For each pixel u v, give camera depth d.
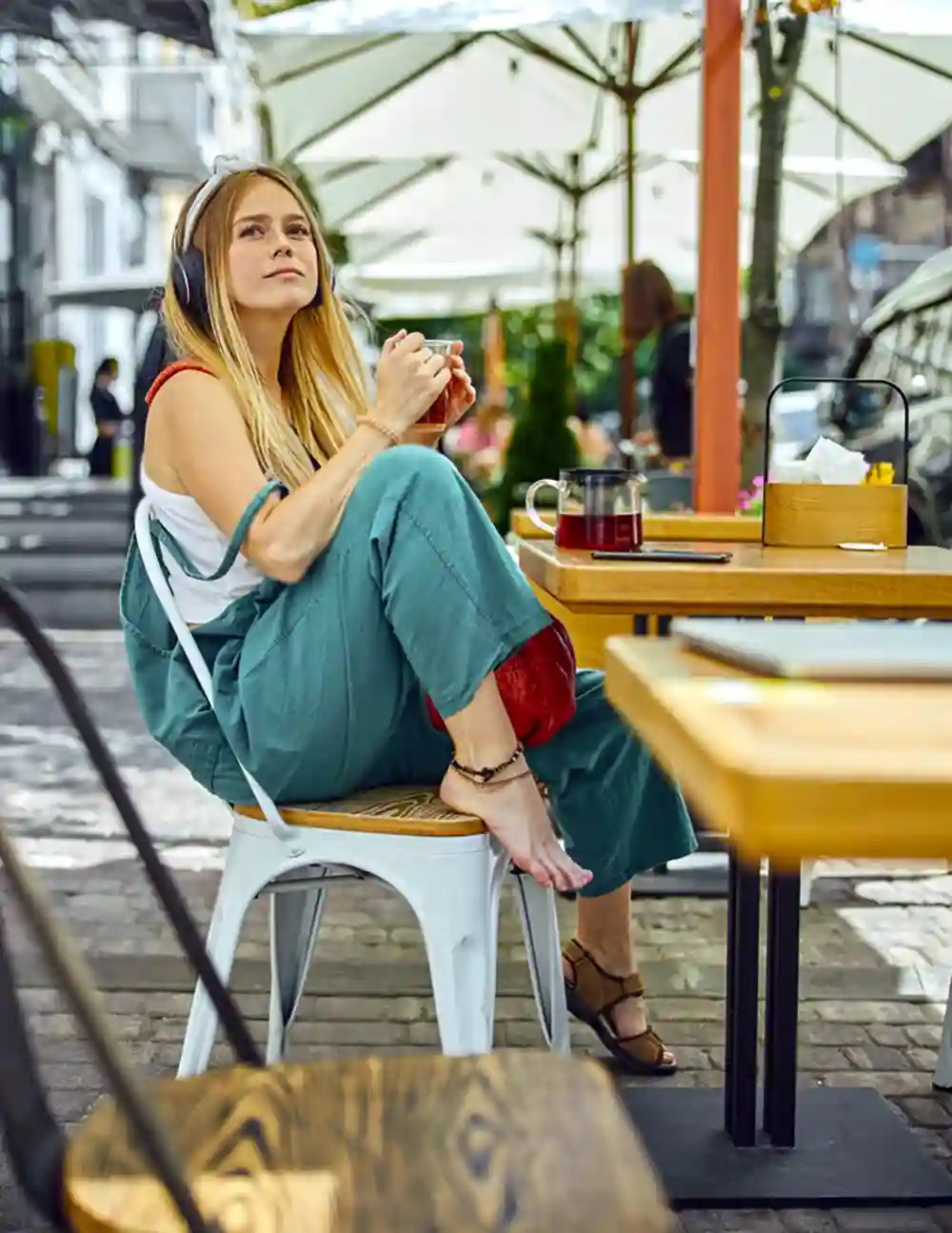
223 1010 1.27
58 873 3.76
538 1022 2.80
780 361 5.51
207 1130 1.12
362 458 2.06
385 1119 1.14
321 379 2.46
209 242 2.27
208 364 2.21
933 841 0.69
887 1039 2.72
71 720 1.26
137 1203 1.00
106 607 9.39
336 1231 0.97
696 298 3.95
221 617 2.10
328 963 3.12
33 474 19.86
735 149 3.84
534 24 4.85
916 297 4.48
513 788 1.95
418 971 3.07
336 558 1.99
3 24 7.93
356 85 6.29
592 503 2.28
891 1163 2.17
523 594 1.97
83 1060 2.54
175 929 1.27
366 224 8.92
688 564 2.03
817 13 4.20
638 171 8.55
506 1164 1.06
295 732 1.97
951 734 0.81
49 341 19.98
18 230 19.28
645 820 2.36
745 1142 2.22
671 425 6.62
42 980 2.91
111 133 20.08
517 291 12.00
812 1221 2.04
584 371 15.51
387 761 2.17
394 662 2.00
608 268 10.59
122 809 1.26
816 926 3.42
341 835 1.95
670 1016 2.82
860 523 2.45
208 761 2.05
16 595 1.23
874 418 4.53
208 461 2.09
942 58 5.79
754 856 0.70
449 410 2.35
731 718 0.87
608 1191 1.02
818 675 1.01
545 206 8.86
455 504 1.95
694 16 4.96
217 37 7.36
